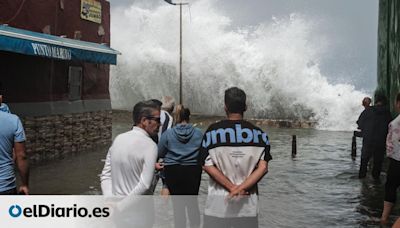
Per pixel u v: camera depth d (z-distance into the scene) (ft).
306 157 47.91
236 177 13.52
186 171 19.67
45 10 41.52
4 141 15.01
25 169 15.62
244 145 13.48
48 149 42.57
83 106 48.60
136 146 13.14
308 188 32.40
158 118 13.55
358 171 39.04
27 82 39.91
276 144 59.93
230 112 13.91
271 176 37.22
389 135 22.29
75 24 46.65
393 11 45.11
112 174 13.44
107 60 46.96
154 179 13.91
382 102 34.73
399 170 22.20
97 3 50.78
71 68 46.16
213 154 13.50
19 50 33.83
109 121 54.24
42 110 41.70
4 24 35.86
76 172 37.55
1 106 16.96
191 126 19.90
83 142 48.49
